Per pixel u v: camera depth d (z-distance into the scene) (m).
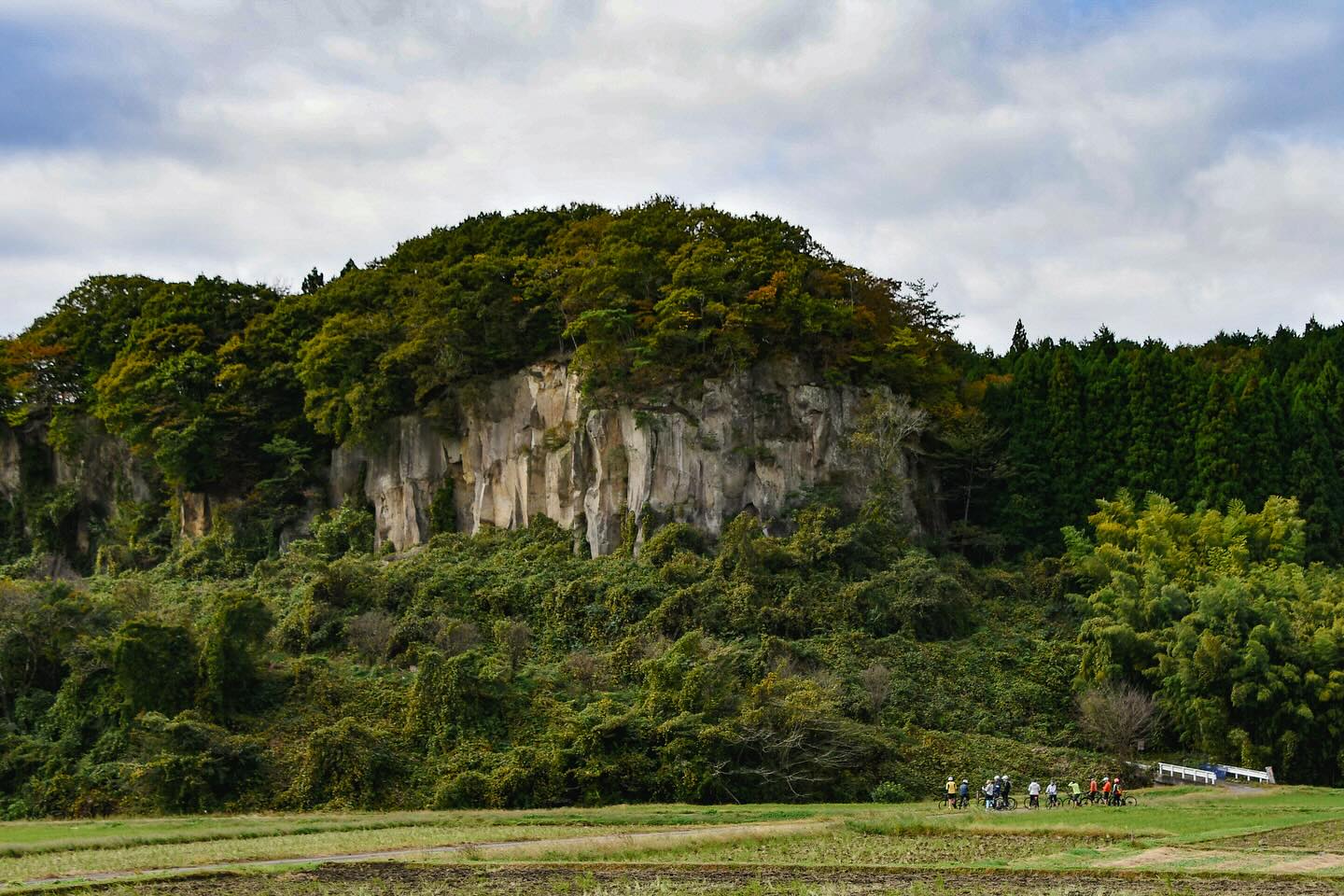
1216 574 110.00
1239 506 119.50
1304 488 128.25
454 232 146.62
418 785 85.25
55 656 99.12
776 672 98.25
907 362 127.25
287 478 134.25
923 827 67.69
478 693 92.19
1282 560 115.44
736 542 111.62
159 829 71.38
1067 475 131.62
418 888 52.41
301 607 109.50
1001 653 108.75
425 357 129.25
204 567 128.12
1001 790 79.62
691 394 120.12
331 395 131.50
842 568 113.88
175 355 139.50
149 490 142.62
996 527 131.25
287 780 85.12
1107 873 54.16
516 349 128.00
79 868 56.91
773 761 87.94
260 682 96.06
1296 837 62.69
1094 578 117.25
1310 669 97.75
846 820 70.38
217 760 83.75
